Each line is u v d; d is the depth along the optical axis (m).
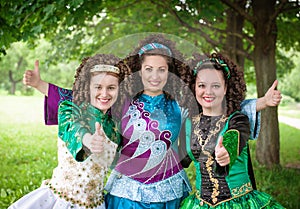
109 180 2.99
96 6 5.18
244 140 2.63
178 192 2.92
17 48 32.03
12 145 10.47
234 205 2.76
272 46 7.24
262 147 7.48
